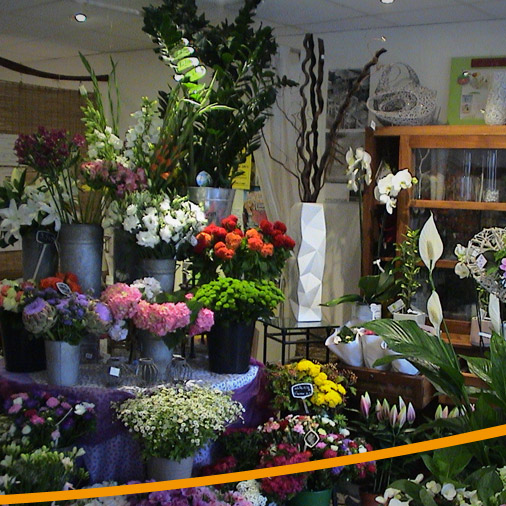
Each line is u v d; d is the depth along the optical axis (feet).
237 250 9.75
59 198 9.38
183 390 8.48
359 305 12.03
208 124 10.85
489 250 9.93
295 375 9.82
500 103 12.25
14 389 8.87
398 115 13.00
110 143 9.68
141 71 16.84
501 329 9.70
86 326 8.39
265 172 14.17
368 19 13.30
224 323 9.20
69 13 13.57
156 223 9.04
